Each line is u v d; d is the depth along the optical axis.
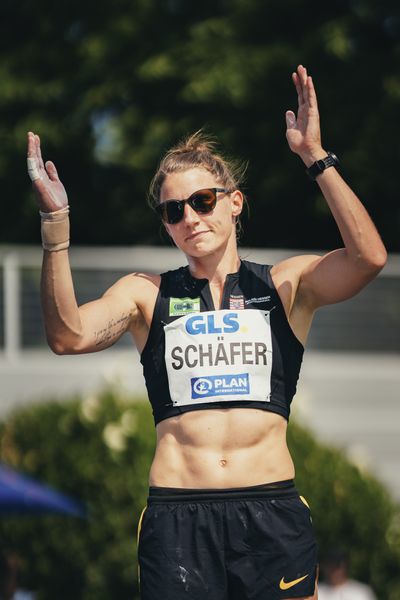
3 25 45.22
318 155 10.42
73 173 44.16
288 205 42.00
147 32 42.94
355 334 30.62
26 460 25.59
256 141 41.03
